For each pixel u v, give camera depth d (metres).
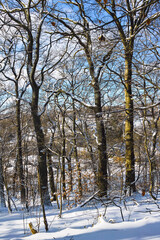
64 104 15.60
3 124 18.36
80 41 9.65
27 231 5.80
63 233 4.47
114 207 7.21
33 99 12.81
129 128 10.62
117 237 3.64
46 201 11.25
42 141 12.48
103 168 11.26
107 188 10.98
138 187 11.02
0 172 13.69
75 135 14.78
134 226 4.14
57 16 9.86
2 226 6.70
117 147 11.09
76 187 11.48
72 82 16.16
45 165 12.07
